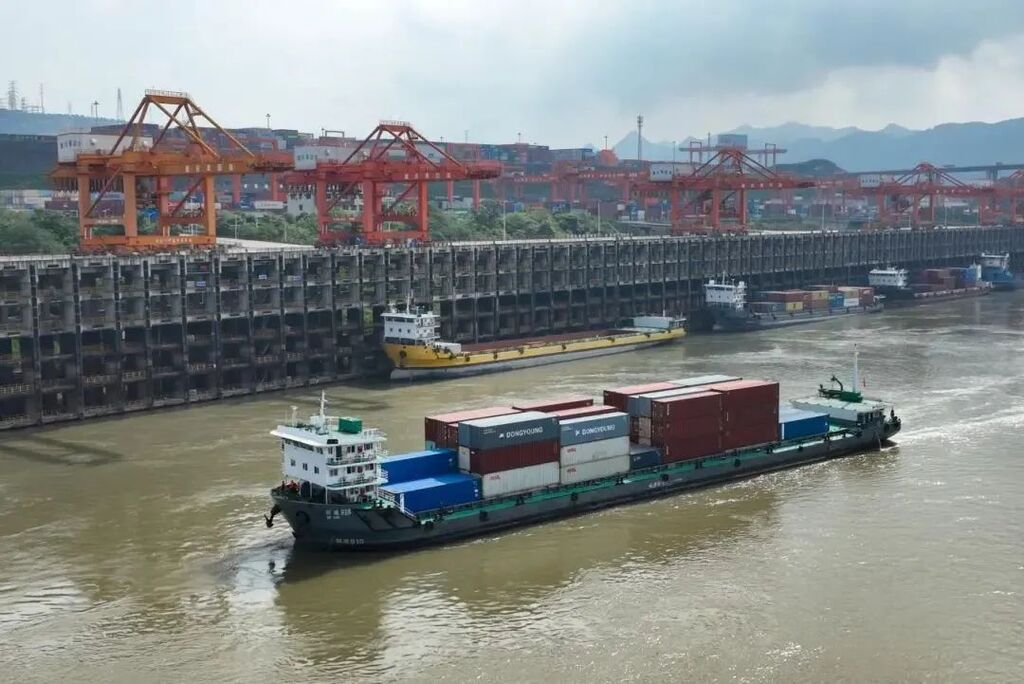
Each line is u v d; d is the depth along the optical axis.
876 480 88.25
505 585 66.12
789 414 98.81
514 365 149.25
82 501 83.00
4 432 110.62
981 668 55.06
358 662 55.88
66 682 53.91
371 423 109.62
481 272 169.75
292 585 66.12
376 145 170.00
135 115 134.50
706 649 57.19
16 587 65.56
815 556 70.50
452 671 54.88
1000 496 82.75
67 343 122.31
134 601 63.66
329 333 144.00
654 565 69.38
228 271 140.50
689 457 87.56
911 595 63.91
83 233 137.88
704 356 158.25
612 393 90.56
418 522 72.19
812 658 56.16
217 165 131.12
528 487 78.25
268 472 91.12
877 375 136.00
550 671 54.81
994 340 171.50
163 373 125.88
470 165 161.00
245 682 53.78
